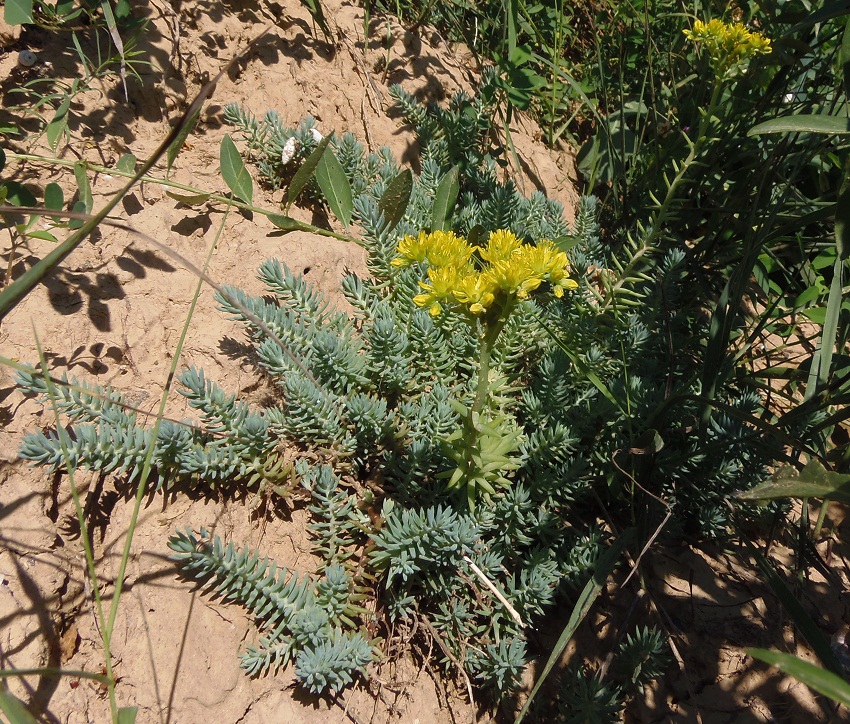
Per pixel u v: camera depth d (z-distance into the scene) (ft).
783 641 0.95
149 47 1.12
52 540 0.71
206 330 0.92
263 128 1.15
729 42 1.06
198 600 0.75
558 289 0.70
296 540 0.85
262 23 1.28
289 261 1.03
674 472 1.01
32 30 1.04
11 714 0.48
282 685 0.75
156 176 1.02
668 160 1.41
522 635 0.86
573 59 1.74
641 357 1.13
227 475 0.81
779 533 1.07
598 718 0.79
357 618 0.83
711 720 0.88
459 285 0.69
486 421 0.91
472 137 1.35
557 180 1.56
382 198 1.07
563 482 0.93
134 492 0.77
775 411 1.29
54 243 0.89
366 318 1.03
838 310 0.98
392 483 0.93
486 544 0.90
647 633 0.83
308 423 0.87
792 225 0.96
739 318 1.35
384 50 1.44
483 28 1.68
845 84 0.90
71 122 1.01
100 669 0.68
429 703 0.83
